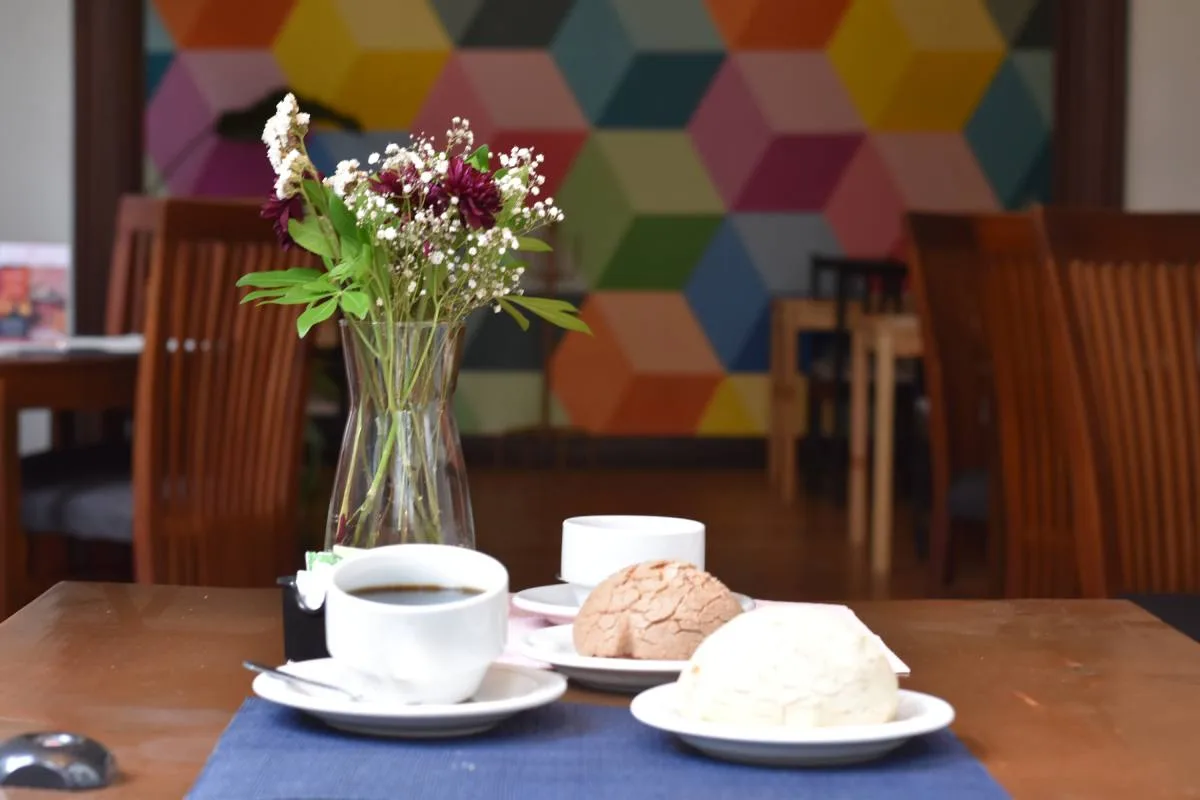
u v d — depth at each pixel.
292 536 2.73
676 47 6.52
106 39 4.55
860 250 6.57
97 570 3.08
